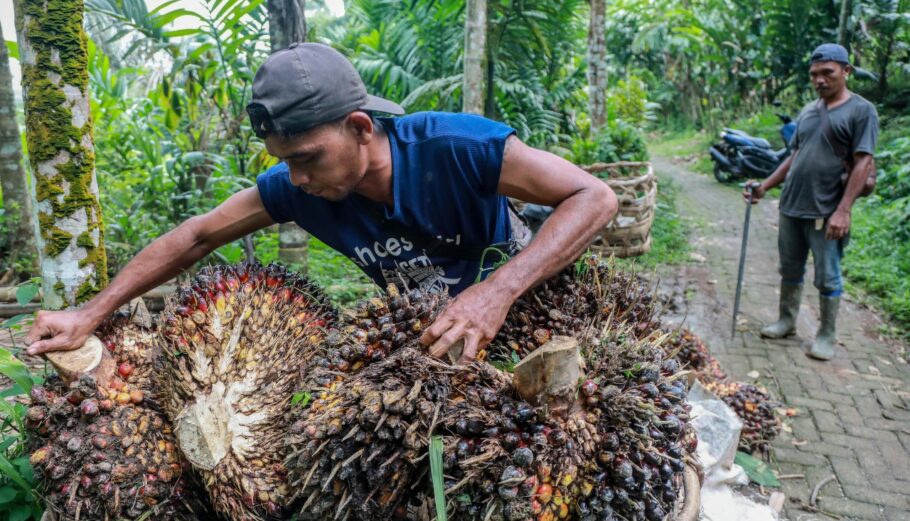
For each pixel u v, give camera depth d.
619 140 8.69
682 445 1.51
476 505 1.26
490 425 1.27
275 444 1.48
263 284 1.71
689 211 9.73
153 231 4.94
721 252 7.67
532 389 1.28
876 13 11.40
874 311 5.87
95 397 1.54
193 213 4.97
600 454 1.28
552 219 1.61
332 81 1.43
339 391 1.35
